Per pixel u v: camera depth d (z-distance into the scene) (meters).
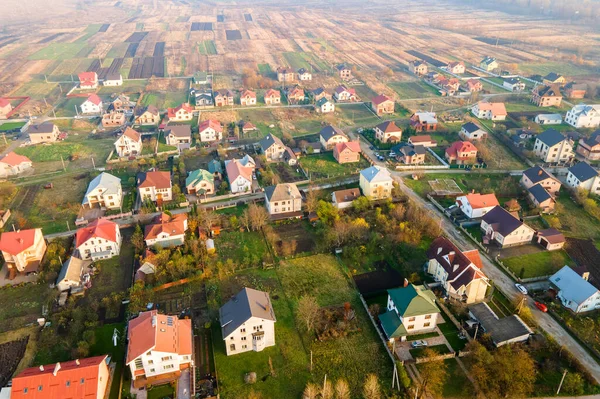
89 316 83.12
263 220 112.06
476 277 85.56
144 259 96.81
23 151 159.25
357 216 116.62
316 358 75.81
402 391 69.38
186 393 69.81
